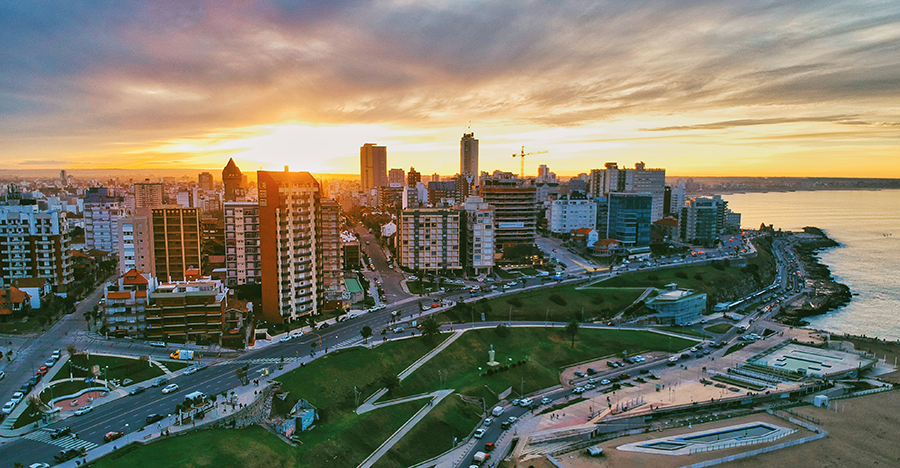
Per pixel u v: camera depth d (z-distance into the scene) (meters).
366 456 137.38
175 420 133.88
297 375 165.12
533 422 165.12
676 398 182.25
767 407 179.88
